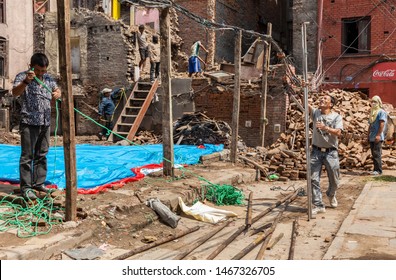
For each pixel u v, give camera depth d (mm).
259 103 17781
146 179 8922
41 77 6484
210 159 12461
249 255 5551
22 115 6391
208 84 18625
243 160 12219
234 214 7523
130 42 20750
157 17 24875
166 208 6891
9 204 6441
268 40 12445
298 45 23859
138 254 5480
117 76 20594
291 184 10984
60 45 5785
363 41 22906
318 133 7797
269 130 17578
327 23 23344
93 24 20969
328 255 5484
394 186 10422
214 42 24328
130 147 13734
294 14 23984
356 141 14781
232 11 26250
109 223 6176
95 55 20984
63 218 6055
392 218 7312
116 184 8258
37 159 6750
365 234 6379
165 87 9133
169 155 9242
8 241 5191
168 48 9008
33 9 29375
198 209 7566
